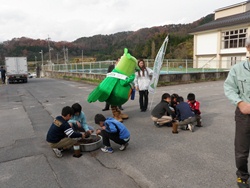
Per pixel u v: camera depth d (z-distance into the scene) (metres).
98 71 18.09
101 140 4.40
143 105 7.29
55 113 7.40
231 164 3.43
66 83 19.20
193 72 17.11
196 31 31.45
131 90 6.14
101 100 5.83
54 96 11.38
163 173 3.23
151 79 6.91
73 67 24.33
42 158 3.92
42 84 19.38
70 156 3.97
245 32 25.91
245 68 2.45
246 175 2.71
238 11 31.30
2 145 4.59
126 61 5.91
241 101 2.40
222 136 4.70
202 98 9.32
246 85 2.43
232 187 2.82
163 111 5.45
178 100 5.46
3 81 22.53
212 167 3.35
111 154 3.99
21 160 3.85
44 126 5.91
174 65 16.81
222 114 6.57
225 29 28.11
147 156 3.84
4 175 3.35
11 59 22.69
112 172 3.34
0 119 6.83
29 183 3.10
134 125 5.75
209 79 18.05
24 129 5.68
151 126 5.63
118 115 6.18
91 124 6.00
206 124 5.61
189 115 4.98
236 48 26.95
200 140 4.51
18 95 12.31
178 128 5.38
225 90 2.60
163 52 6.93
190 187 2.85
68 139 3.84
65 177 3.24
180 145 4.28
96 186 2.97
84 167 3.53
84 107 8.21
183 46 42.06
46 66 40.75
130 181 3.06
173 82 15.45
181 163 3.52
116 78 5.82
